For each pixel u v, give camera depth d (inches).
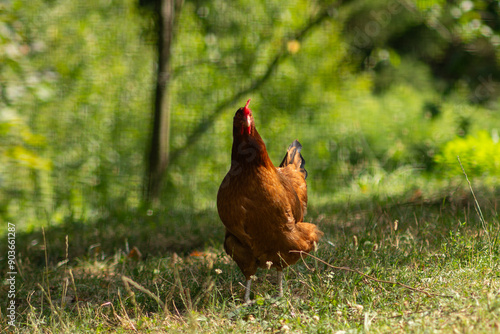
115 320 289.7
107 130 863.1
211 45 922.7
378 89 1077.8
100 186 813.2
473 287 263.1
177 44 892.0
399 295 271.9
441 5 664.4
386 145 926.4
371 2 934.4
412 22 948.0
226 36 928.9
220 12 925.2
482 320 219.3
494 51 732.7
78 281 358.6
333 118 958.4
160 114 725.3
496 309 228.1
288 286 315.3
